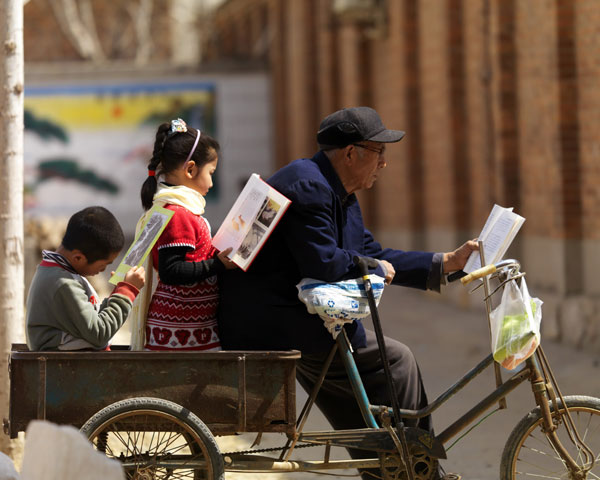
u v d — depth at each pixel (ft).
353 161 26.13
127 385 23.95
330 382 26.76
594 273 57.41
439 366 54.19
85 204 155.94
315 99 130.31
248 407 24.07
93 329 24.49
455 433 25.86
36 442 18.42
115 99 155.53
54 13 217.56
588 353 53.06
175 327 25.46
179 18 223.51
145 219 24.86
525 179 67.15
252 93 157.48
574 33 58.65
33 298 25.02
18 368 23.80
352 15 97.81
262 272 25.96
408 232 93.61
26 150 154.61
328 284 25.32
